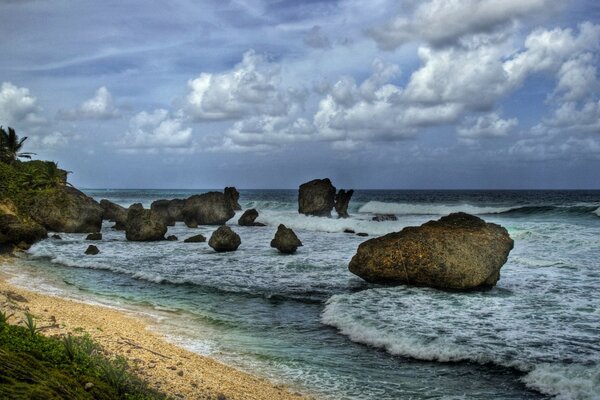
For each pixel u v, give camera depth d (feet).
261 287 67.87
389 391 33.12
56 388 18.88
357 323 48.24
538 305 54.24
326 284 69.31
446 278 61.41
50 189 164.96
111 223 189.26
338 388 33.60
